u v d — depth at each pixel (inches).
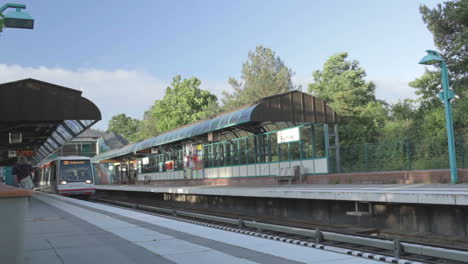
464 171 629.9
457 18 1075.9
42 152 2110.0
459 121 1016.2
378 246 359.6
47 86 829.2
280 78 1995.6
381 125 1588.3
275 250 244.5
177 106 2463.1
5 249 175.6
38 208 638.5
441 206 448.1
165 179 1668.3
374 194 491.5
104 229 365.4
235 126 1077.8
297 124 1004.6
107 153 2333.9
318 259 215.6
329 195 551.8
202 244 271.9
